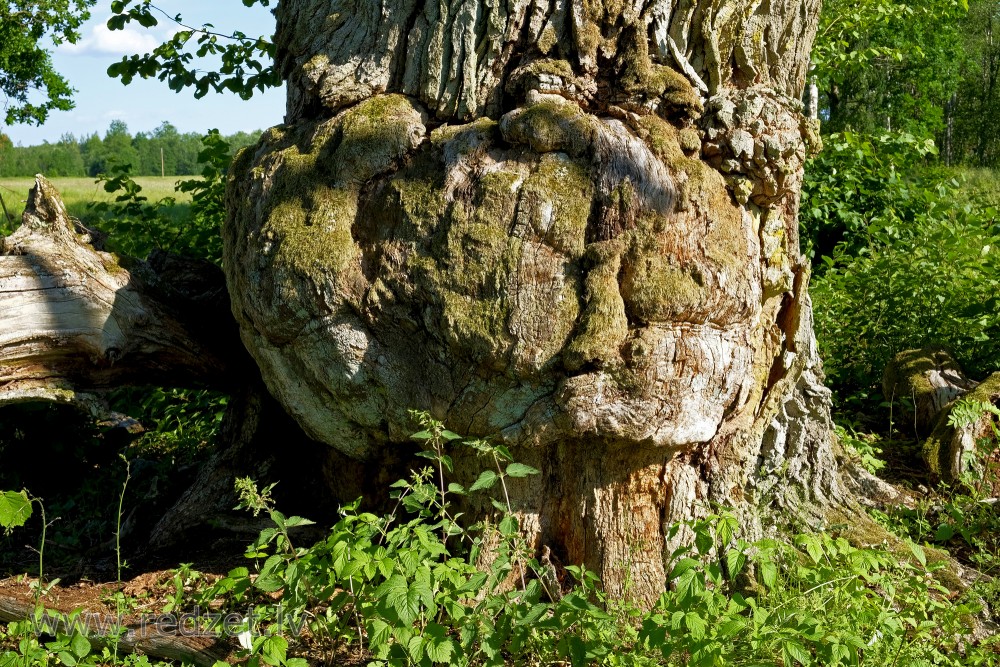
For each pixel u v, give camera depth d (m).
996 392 4.82
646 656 2.84
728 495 3.66
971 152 39.50
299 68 3.85
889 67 21.55
